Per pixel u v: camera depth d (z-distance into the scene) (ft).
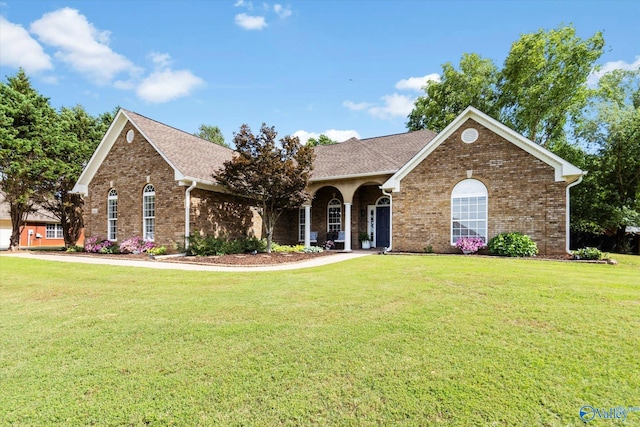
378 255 45.37
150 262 42.57
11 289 26.27
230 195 57.21
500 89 94.17
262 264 38.68
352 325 15.93
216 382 10.98
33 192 65.87
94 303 21.34
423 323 15.97
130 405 9.78
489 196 43.93
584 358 12.26
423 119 112.57
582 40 77.66
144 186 54.44
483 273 27.84
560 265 33.32
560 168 40.11
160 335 15.25
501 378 10.96
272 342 14.12
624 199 69.92
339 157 62.69
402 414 9.27
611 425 8.77
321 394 10.22
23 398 10.21
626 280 24.85
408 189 49.01
